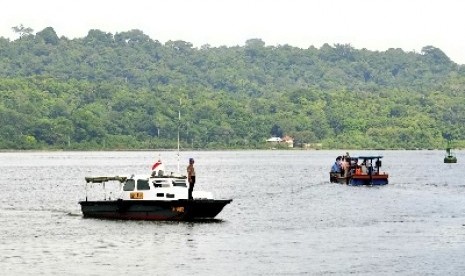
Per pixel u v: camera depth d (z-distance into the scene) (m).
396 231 168.50
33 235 161.75
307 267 130.00
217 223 177.88
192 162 172.75
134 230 165.25
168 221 175.25
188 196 173.88
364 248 146.62
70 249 145.75
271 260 135.50
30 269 128.38
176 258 137.25
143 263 133.00
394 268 129.00
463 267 129.50
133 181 177.88
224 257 138.12
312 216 197.12
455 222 183.62
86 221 178.25
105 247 147.50
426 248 146.38
